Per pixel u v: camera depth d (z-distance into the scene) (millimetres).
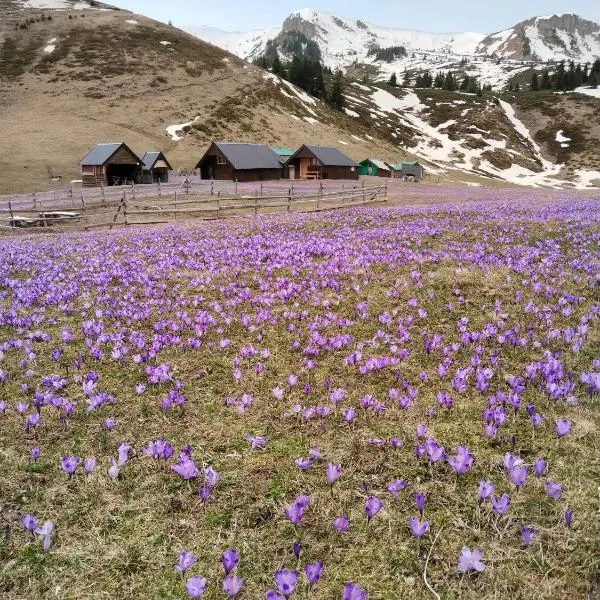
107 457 4664
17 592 3268
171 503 4043
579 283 9469
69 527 3811
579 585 3080
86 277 11562
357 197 38688
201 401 5766
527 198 38875
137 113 96562
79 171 68125
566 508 3715
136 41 127625
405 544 3506
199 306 9469
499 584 3131
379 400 5617
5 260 14180
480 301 8953
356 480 4242
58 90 100250
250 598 3129
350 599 2670
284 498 4066
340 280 10695
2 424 5289
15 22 134125
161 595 3199
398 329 7645
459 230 16703
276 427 5156
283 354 7039
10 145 74500
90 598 3209
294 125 113438
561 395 5230
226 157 71938
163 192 52656
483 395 5625
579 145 140000
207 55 134250
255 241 15977
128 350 7289
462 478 4156
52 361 7012
